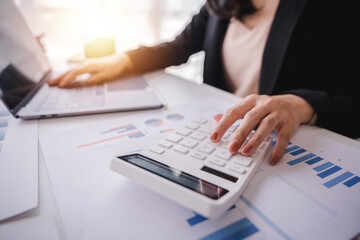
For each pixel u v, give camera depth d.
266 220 0.20
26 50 0.54
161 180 0.21
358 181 0.25
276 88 0.59
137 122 0.38
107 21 1.64
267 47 0.59
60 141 0.32
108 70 0.57
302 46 0.56
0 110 0.42
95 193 0.22
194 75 2.07
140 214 0.20
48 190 0.23
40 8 1.35
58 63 0.82
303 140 0.33
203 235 0.18
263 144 0.29
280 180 0.25
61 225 0.19
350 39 0.53
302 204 0.21
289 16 0.55
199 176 0.22
